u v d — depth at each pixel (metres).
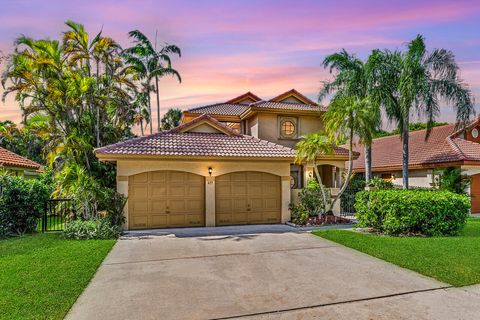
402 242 10.29
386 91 17.89
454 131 20.59
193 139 15.34
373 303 5.63
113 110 18.95
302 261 8.34
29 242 10.36
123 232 12.60
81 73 16.59
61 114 15.34
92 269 7.45
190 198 14.06
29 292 5.98
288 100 21.77
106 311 5.29
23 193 12.00
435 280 6.80
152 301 5.72
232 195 14.61
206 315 5.16
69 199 12.99
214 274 7.26
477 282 6.66
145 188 13.55
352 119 14.30
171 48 26.91
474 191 19.72
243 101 26.62
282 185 15.16
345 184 15.40
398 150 24.88
